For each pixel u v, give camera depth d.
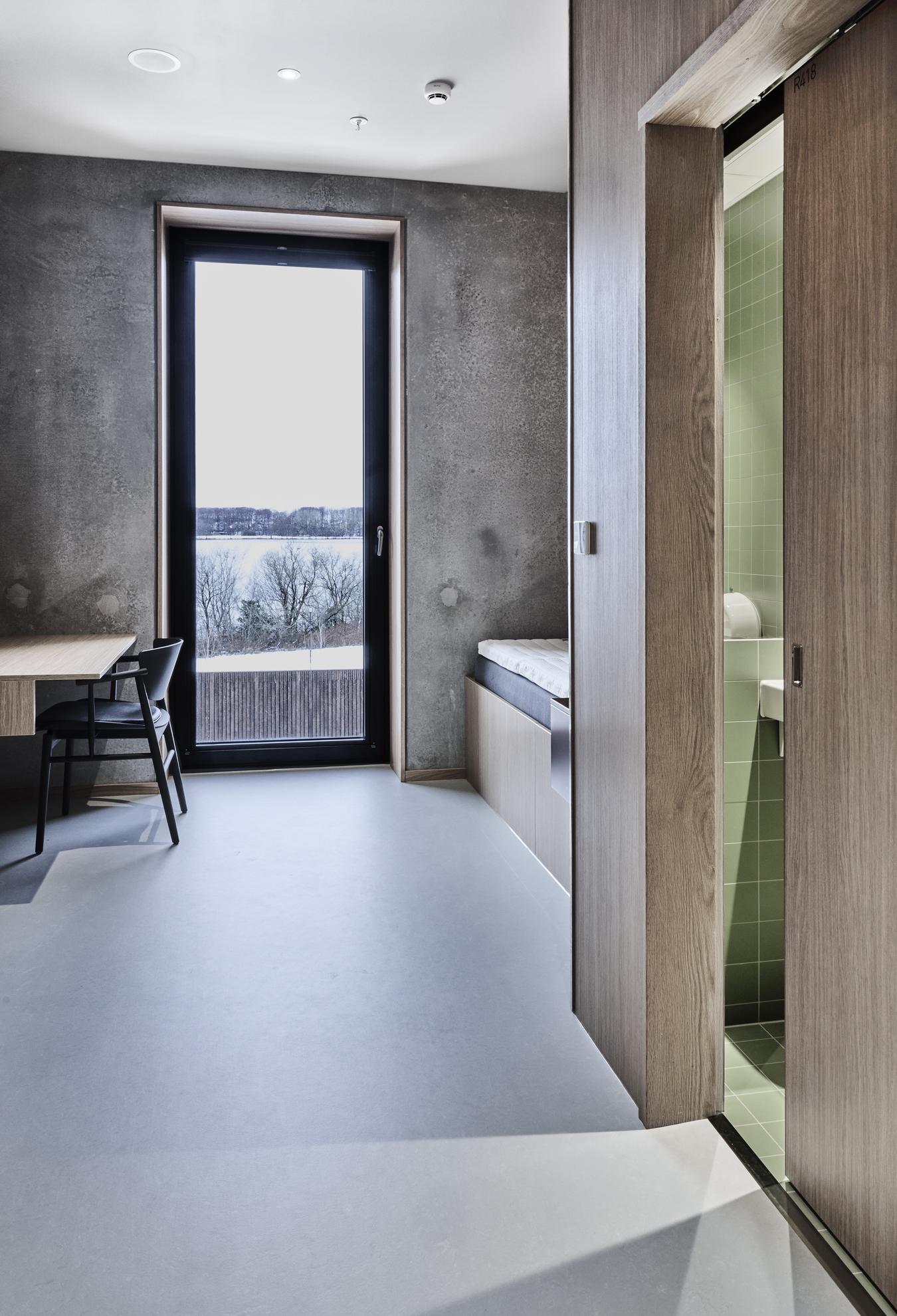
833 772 1.49
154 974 2.55
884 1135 1.41
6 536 4.29
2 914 2.96
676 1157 1.78
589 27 2.05
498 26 3.12
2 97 3.63
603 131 1.98
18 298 4.22
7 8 3.01
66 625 4.36
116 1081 2.04
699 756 1.83
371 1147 1.81
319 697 4.91
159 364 4.34
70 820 3.99
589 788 2.16
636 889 1.89
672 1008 1.86
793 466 1.56
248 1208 1.65
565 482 4.71
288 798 4.34
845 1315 1.41
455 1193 1.68
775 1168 1.78
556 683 3.28
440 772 4.69
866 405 1.37
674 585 1.80
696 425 1.79
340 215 4.41
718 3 1.49
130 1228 1.60
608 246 1.96
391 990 2.46
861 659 1.40
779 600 2.58
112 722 3.61
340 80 3.49
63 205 4.22
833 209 1.43
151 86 3.54
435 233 4.51
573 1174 1.73
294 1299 1.45
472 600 4.67
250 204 4.35
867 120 1.34
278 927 2.87
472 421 4.61
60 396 4.28
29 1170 1.75
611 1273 1.50
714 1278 1.48
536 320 4.64
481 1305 1.43
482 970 2.58
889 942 1.37
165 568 4.49
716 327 1.79
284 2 2.98
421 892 3.16
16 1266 1.51
